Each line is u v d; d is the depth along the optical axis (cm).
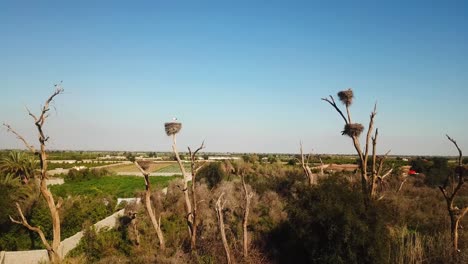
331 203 1992
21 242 2538
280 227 2553
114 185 6925
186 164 11681
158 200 3503
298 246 2134
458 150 1995
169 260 1964
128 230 2609
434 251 1972
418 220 2720
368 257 1881
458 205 3356
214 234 2422
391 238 2022
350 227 1884
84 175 8400
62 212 2831
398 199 3303
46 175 1927
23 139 1875
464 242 2083
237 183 4584
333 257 1888
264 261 2133
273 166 6181
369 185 2316
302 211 2080
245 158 8631
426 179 4878
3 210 2464
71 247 2472
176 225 2902
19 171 4553
